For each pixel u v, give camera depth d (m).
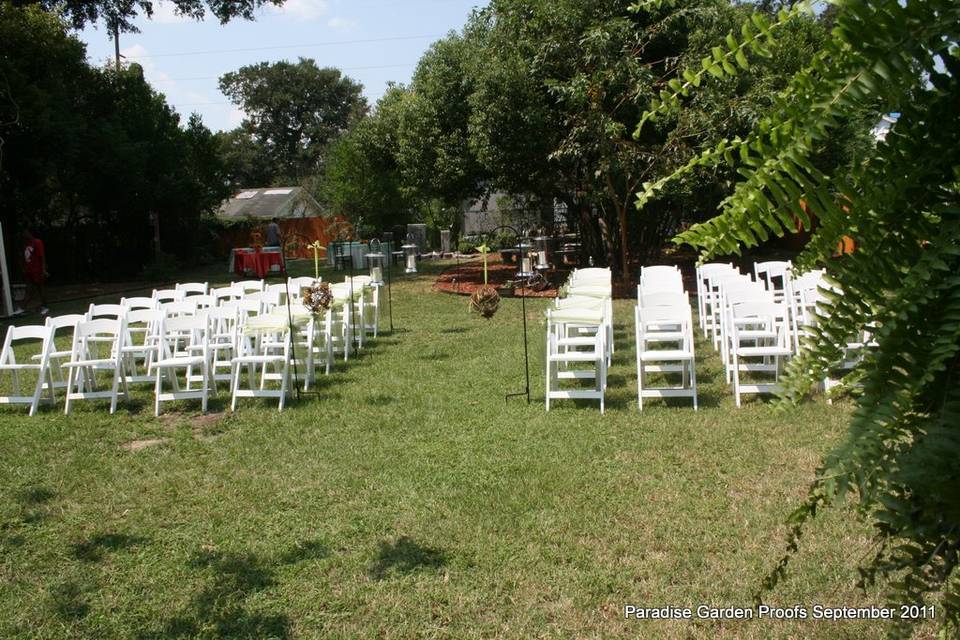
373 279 12.88
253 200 40.88
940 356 0.97
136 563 4.40
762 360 8.89
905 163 0.98
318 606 3.85
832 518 4.40
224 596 3.98
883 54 0.88
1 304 16.92
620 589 3.86
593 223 17.52
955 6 0.84
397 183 26.88
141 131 23.52
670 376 8.27
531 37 14.52
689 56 11.83
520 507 4.87
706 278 10.91
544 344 10.38
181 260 27.08
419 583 4.01
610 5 13.50
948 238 0.95
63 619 3.84
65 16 21.91
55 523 4.99
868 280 1.03
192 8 22.44
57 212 23.58
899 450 1.06
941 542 1.18
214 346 8.26
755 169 1.02
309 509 5.05
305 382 8.59
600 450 5.87
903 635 1.32
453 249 30.62
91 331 7.94
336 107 68.56
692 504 4.78
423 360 9.73
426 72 18.34
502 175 15.84
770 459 5.49
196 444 6.55
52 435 6.98
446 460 5.83
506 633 3.53
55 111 19.22
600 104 13.05
